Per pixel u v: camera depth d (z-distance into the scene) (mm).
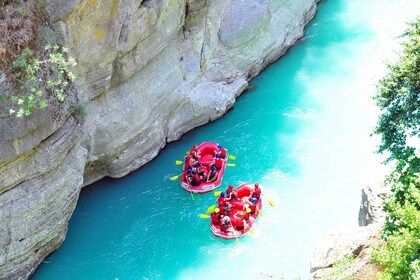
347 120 24000
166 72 21641
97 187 21328
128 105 20250
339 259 15125
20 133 15055
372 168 21688
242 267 18656
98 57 17938
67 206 17750
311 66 27172
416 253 13164
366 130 23406
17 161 15570
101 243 19562
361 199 18922
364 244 15617
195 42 22875
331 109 24625
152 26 19219
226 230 19453
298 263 18594
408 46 17250
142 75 20547
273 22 26500
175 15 20578
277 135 23547
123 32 18172
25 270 17562
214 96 23875
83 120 17562
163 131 22672
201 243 19547
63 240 18891
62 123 16312
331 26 29578
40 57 15602
